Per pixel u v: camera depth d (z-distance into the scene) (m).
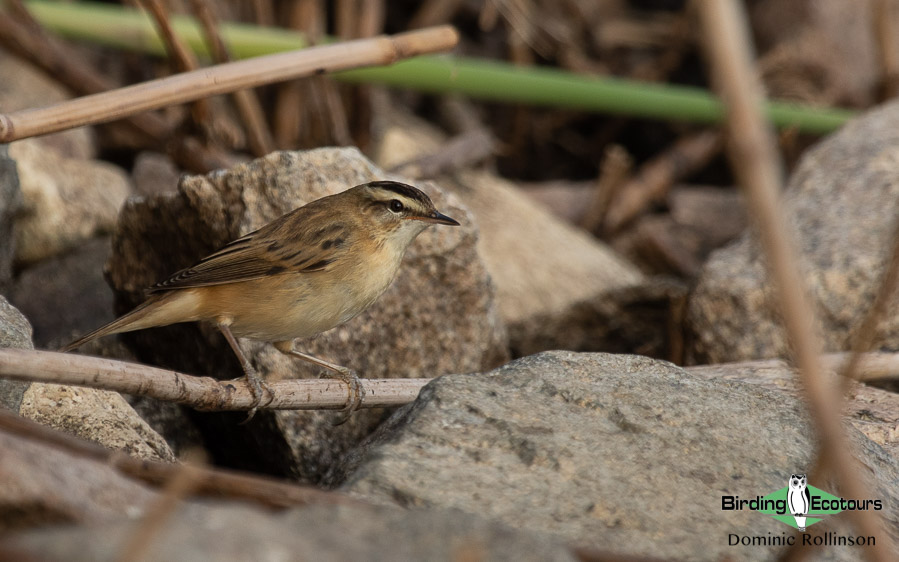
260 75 10.98
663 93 16.97
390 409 10.66
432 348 11.60
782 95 23.17
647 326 14.07
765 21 24.22
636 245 20.59
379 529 5.34
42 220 14.23
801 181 14.91
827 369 10.20
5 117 9.59
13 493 5.16
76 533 4.57
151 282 11.84
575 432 7.37
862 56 23.27
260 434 10.15
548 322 14.29
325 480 8.14
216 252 9.76
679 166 21.75
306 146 17.70
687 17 23.22
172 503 4.27
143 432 8.88
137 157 18.88
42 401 8.66
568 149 24.44
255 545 4.79
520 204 18.19
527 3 19.47
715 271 12.79
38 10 15.04
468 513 5.98
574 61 22.25
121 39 15.20
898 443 8.91
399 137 19.08
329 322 10.05
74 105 9.97
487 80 16.11
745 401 8.10
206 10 14.02
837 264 12.45
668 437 7.45
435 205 11.64
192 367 11.47
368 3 18.05
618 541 6.21
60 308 13.16
